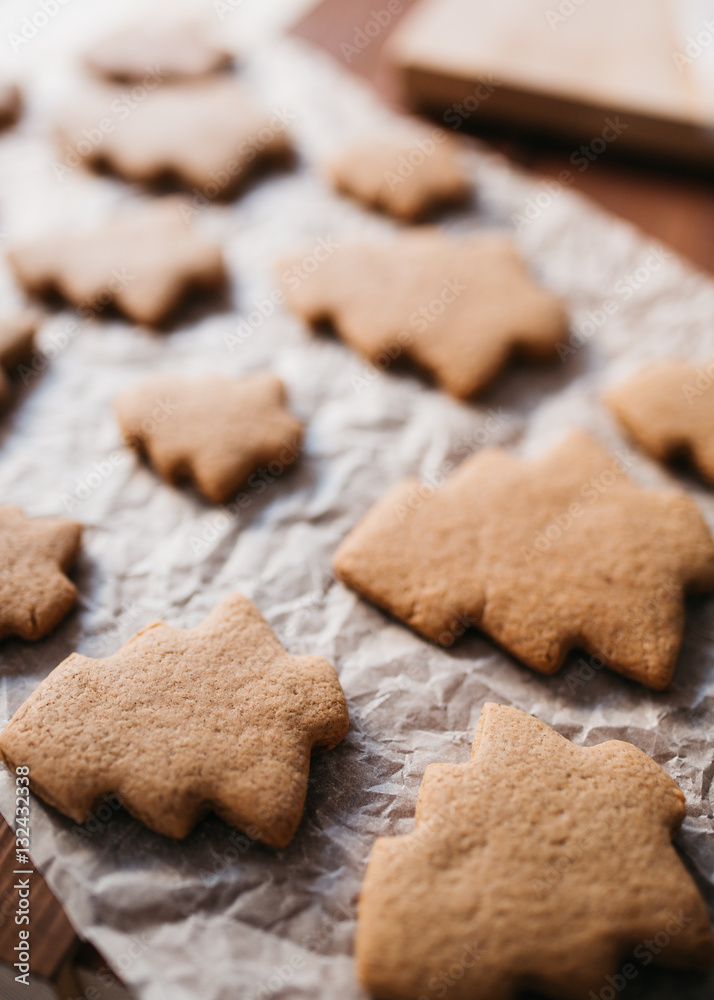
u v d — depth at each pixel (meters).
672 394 0.48
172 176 0.55
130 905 0.41
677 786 0.42
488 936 0.40
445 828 0.41
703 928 0.40
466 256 0.52
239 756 0.42
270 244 0.53
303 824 0.42
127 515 0.47
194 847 0.42
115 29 0.60
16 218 0.54
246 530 0.47
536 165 0.56
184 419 0.48
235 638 0.44
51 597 0.45
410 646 0.45
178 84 0.57
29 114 0.57
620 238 0.53
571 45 0.56
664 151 0.55
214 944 0.40
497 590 0.45
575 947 0.40
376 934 0.40
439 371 0.50
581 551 0.46
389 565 0.45
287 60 0.59
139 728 0.42
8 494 0.47
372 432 0.49
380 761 0.43
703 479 0.48
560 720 0.44
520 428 0.49
